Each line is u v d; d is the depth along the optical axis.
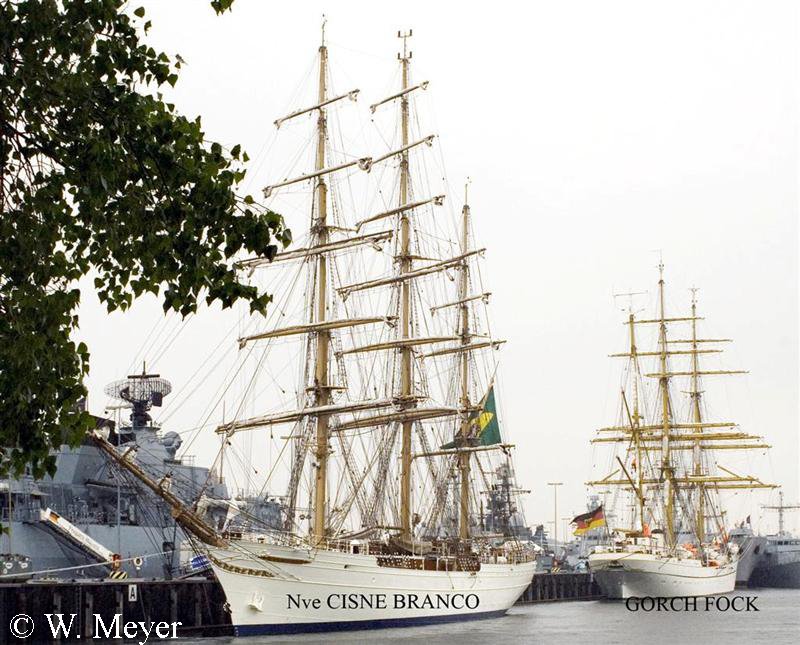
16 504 101.31
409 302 127.88
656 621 130.00
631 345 181.12
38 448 25.61
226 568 92.44
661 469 186.88
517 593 134.38
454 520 135.12
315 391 110.94
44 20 24.55
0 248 25.42
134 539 112.25
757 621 131.50
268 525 99.62
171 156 25.97
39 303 25.33
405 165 131.00
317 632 97.75
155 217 26.17
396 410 122.44
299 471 108.19
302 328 110.56
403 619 106.38
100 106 25.56
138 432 115.62
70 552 104.25
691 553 171.50
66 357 25.88
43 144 25.72
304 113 117.44
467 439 137.38
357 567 100.25
